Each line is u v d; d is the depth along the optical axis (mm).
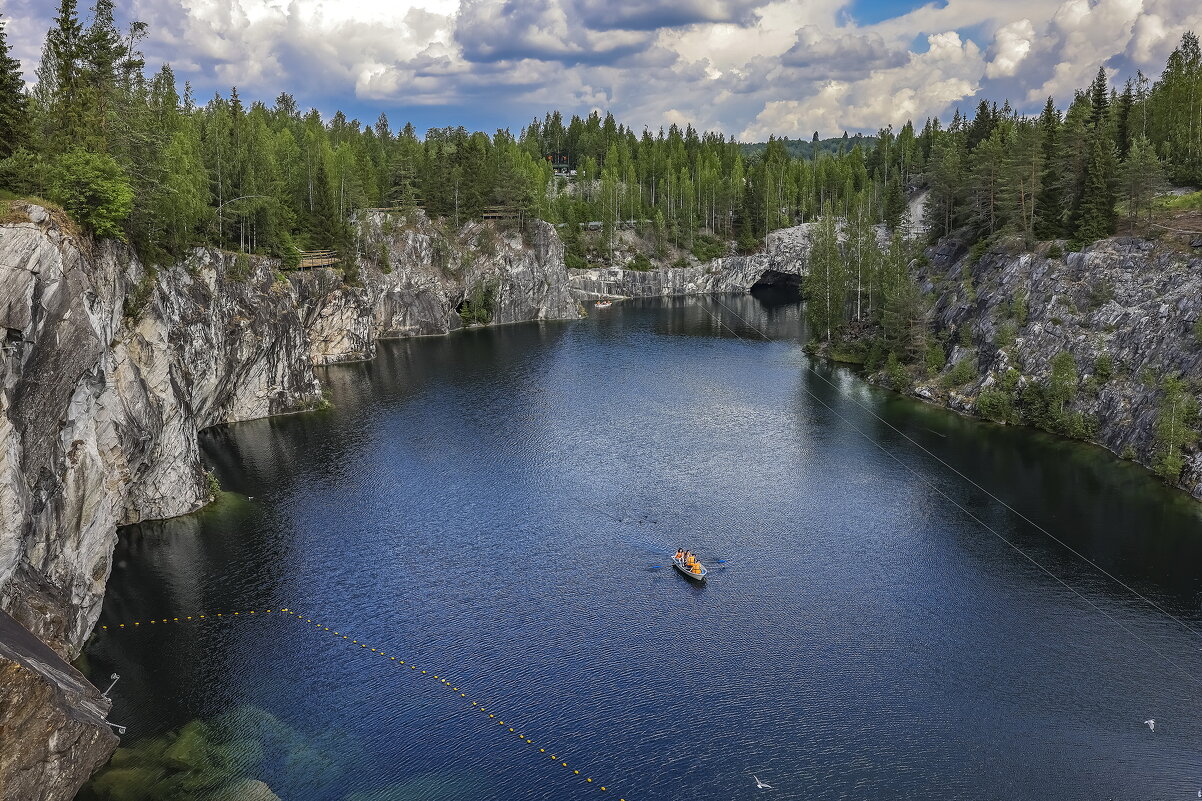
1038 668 58125
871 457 99438
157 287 79938
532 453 101875
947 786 47219
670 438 107812
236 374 111000
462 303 199500
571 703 54469
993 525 79875
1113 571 70750
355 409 121812
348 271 158125
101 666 56469
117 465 64812
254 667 57406
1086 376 103688
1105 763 49062
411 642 61062
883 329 147000
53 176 62906
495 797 46156
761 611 65625
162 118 121000
